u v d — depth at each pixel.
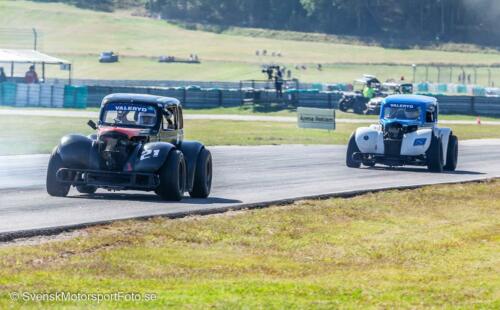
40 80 184.50
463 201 44.34
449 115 149.00
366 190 45.91
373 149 60.41
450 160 61.69
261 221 34.12
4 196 39.03
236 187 46.72
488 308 21.25
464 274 25.66
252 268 25.67
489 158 74.38
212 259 26.80
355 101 148.50
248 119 128.88
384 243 31.09
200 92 150.88
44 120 108.81
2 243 27.22
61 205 35.97
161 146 38.50
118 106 40.41
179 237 29.72
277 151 76.12
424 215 38.84
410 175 57.06
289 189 46.03
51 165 38.75
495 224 36.69
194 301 20.36
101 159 38.28
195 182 40.53
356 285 23.36
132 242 28.30
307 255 28.42
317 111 110.06
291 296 21.55
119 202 37.53
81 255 25.81
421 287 23.42
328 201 41.22
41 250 26.00
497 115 149.75
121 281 22.66
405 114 61.38
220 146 81.25
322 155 72.00
